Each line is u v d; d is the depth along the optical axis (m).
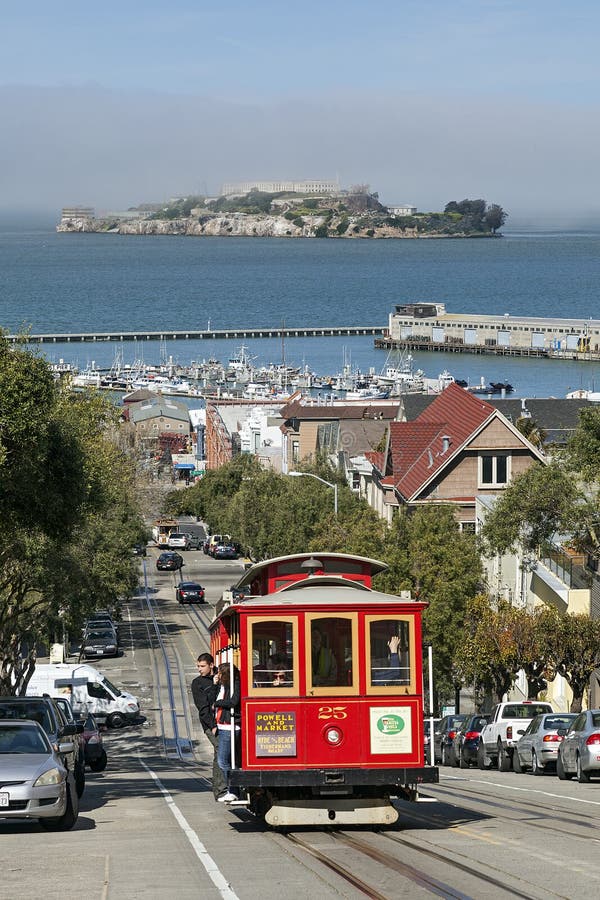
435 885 41.22
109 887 41.69
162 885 42.03
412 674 57.88
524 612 140.88
